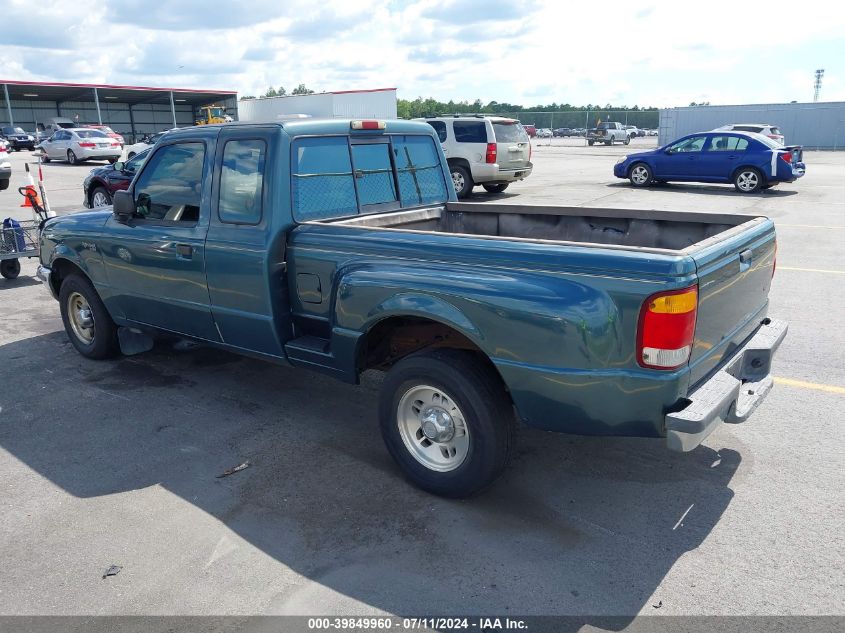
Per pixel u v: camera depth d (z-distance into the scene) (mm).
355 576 3059
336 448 4277
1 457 4199
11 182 21188
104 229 5184
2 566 3166
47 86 47406
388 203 4926
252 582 3031
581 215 4809
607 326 2992
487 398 3379
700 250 3045
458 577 3045
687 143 18344
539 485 3816
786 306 7176
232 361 5859
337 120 4496
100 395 5141
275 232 4086
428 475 3684
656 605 2859
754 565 3109
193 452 4238
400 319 3967
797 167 17531
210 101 58781
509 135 16484
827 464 4000
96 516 3559
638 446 4266
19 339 6508
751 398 3586
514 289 3178
